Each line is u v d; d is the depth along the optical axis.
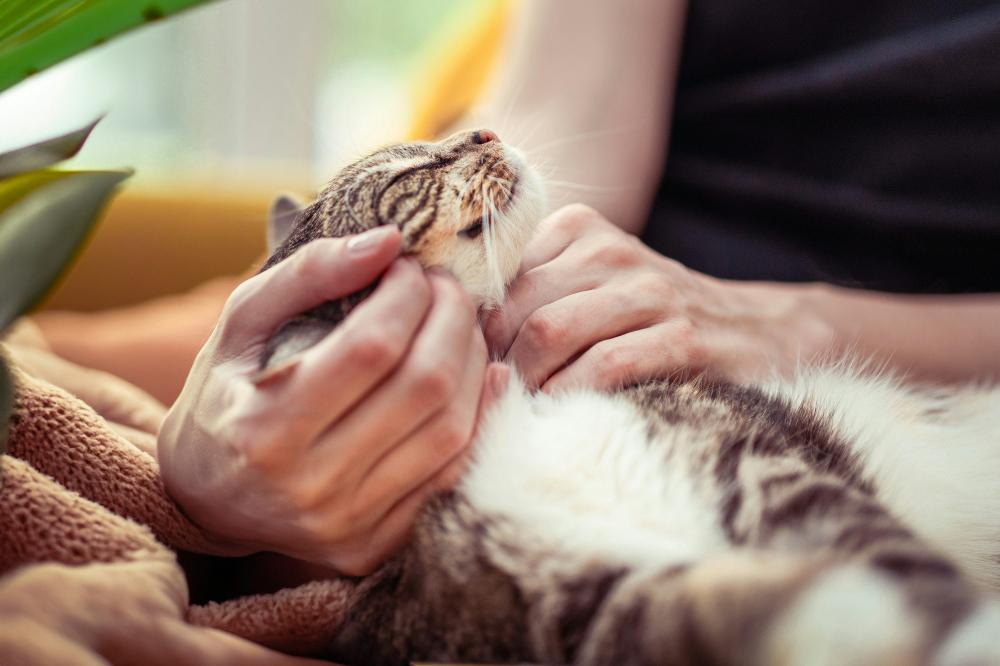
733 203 0.77
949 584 0.43
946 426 0.65
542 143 0.74
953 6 0.74
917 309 0.72
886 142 0.74
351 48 1.42
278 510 0.49
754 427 0.54
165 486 0.52
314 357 0.47
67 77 1.05
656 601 0.45
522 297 0.59
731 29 0.77
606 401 0.55
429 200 0.57
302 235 0.59
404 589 0.50
